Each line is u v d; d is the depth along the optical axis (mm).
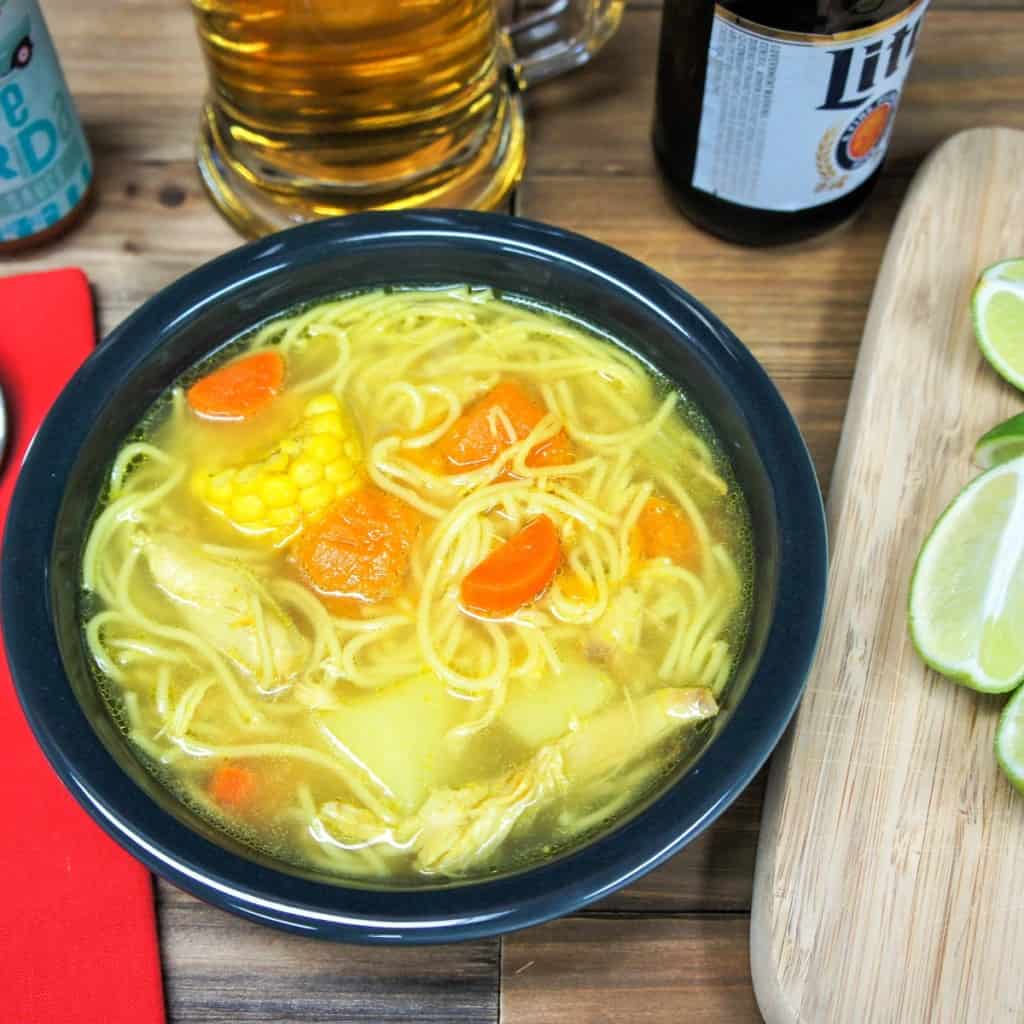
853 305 410
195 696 334
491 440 364
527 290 375
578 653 343
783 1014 318
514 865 315
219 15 371
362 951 331
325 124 392
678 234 420
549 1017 327
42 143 394
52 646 312
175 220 421
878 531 367
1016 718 338
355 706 336
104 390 343
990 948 324
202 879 292
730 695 322
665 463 362
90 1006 322
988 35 458
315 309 377
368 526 351
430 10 372
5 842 336
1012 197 409
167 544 348
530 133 437
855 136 382
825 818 335
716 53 371
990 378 385
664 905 337
